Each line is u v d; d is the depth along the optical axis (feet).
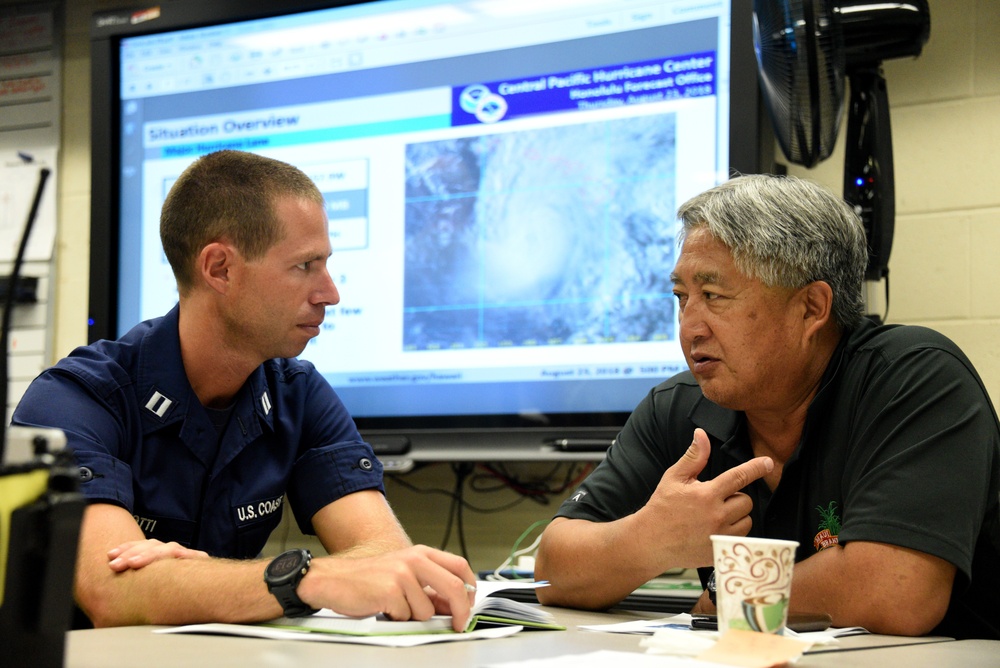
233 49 9.52
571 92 8.18
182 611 3.63
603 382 7.86
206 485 5.22
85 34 10.47
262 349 5.21
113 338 9.59
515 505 8.44
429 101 8.70
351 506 5.35
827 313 4.50
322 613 3.65
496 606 3.69
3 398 2.27
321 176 9.02
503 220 8.31
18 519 2.18
